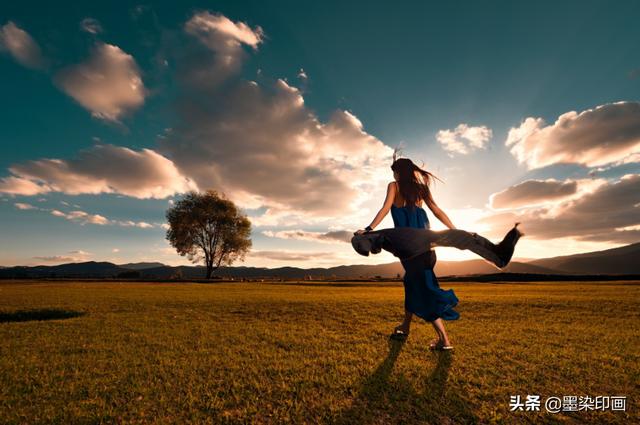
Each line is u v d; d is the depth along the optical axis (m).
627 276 35.38
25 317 7.50
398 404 2.73
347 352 4.28
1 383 3.21
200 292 15.24
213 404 2.72
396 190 4.06
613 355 4.09
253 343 4.81
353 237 3.81
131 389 3.04
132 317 7.38
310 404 2.74
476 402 2.78
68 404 2.75
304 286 23.70
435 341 4.61
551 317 7.24
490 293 13.64
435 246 3.65
